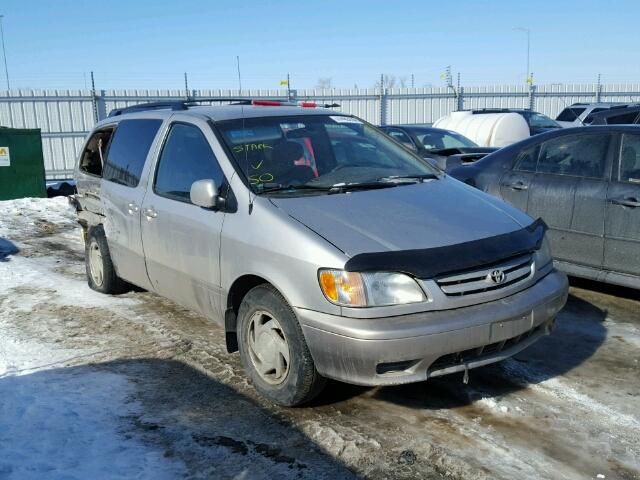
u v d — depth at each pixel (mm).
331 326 3373
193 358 4617
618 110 13781
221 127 4484
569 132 5980
